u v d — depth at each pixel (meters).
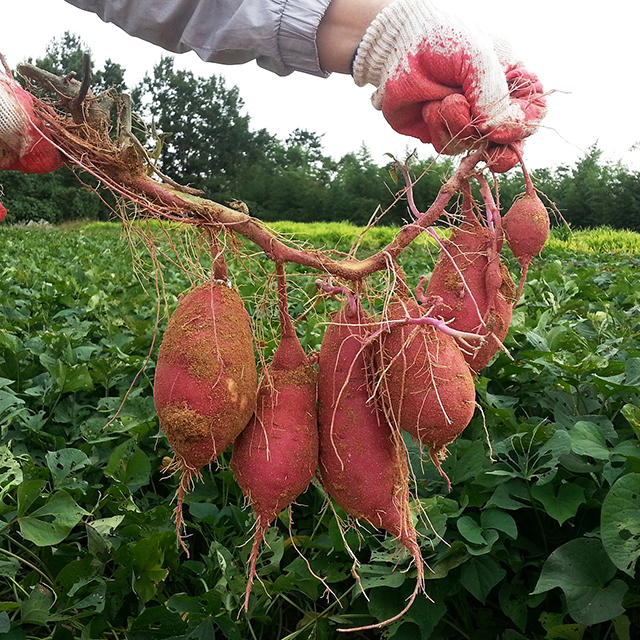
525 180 0.54
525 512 0.81
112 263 3.15
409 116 0.58
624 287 1.73
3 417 0.96
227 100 23.25
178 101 22.69
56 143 0.52
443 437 0.48
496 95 0.51
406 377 0.48
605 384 0.87
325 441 0.51
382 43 0.58
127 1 0.69
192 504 0.86
